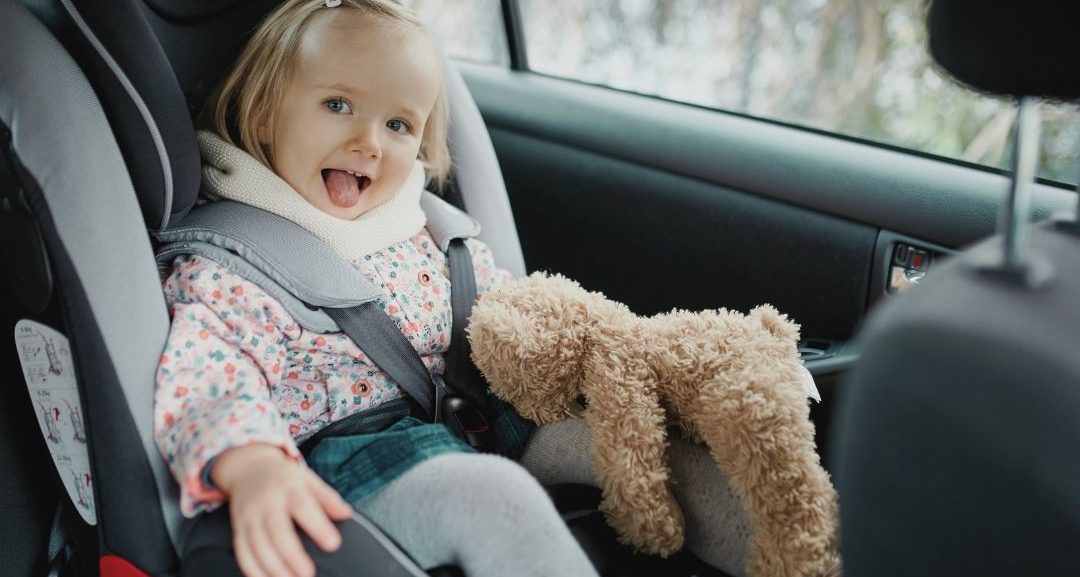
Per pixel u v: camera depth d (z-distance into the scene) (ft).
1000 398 1.70
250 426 2.81
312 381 3.53
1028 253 2.01
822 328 4.57
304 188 3.63
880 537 1.99
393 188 3.76
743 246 4.75
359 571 2.58
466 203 4.40
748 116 5.19
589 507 3.47
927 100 4.65
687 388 3.20
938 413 1.79
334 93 3.54
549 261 5.54
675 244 4.99
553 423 3.55
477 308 3.53
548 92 5.63
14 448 3.51
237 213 3.48
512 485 2.84
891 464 1.90
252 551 2.57
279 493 2.63
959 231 4.17
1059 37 1.86
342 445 3.24
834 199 4.46
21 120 2.80
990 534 1.77
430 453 3.07
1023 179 1.93
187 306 3.22
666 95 5.48
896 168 4.49
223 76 3.82
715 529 3.19
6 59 2.89
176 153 3.20
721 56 5.24
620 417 3.14
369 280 3.70
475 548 2.77
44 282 2.81
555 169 5.41
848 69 4.89
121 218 2.97
